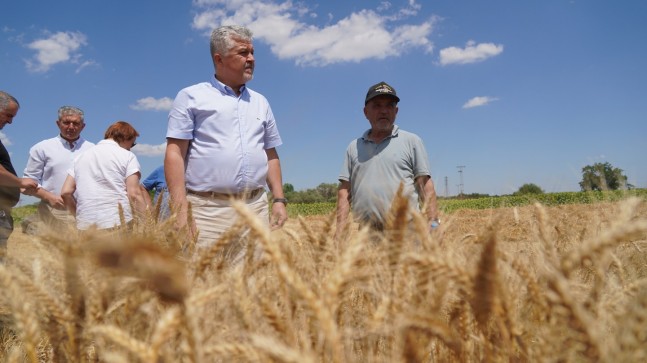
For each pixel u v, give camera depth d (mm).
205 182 3338
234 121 3498
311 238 1216
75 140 5348
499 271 942
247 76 3678
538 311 960
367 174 4055
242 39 3617
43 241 956
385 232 1052
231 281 1014
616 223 839
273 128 4043
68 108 5219
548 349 839
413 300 958
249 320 963
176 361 886
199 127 3451
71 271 909
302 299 808
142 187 3953
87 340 954
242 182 3387
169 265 534
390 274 1030
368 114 4250
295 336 963
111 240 522
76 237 976
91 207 3551
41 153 5211
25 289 937
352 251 859
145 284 560
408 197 1051
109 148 3820
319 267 1130
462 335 1003
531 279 950
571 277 908
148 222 1725
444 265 894
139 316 982
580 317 742
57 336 949
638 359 717
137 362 854
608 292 978
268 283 1135
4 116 4207
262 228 833
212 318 983
